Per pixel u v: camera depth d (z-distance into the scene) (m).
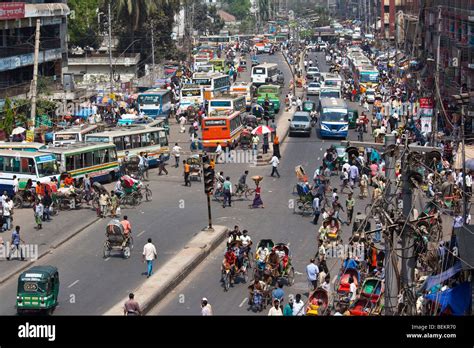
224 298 40.50
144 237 51.19
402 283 29.91
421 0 111.81
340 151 71.38
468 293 33.41
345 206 58.88
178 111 104.62
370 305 36.59
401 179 29.78
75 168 63.75
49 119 86.31
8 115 78.38
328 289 37.72
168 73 138.88
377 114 91.19
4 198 52.66
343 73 154.38
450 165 58.81
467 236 35.00
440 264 37.19
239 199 61.91
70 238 51.00
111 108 97.56
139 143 73.06
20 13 94.00
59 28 109.88
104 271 44.34
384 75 128.50
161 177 70.44
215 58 164.62
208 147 79.19
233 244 43.19
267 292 38.81
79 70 135.75
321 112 89.12
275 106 107.50
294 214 57.44
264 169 73.06
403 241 28.50
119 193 59.91
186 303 39.66
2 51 91.44
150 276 42.97
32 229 52.66
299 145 84.62
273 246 43.47
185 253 46.81
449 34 92.06
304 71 162.38
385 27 188.75
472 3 83.75
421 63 112.06
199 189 65.94
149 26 145.38
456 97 44.94
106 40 152.75
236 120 82.44
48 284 37.19
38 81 94.75
